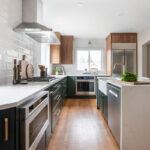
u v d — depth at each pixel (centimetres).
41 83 169
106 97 240
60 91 288
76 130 222
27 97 94
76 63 533
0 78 155
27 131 89
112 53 461
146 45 434
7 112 78
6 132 77
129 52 463
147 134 151
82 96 476
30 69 221
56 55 462
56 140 190
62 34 474
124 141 151
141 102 151
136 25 382
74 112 316
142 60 433
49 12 294
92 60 539
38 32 214
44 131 137
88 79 470
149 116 151
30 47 254
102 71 536
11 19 178
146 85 156
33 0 212
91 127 234
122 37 462
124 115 151
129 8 278
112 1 250
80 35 488
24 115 87
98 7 272
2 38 157
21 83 164
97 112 317
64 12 294
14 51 188
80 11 290
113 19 337
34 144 105
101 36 503
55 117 219
